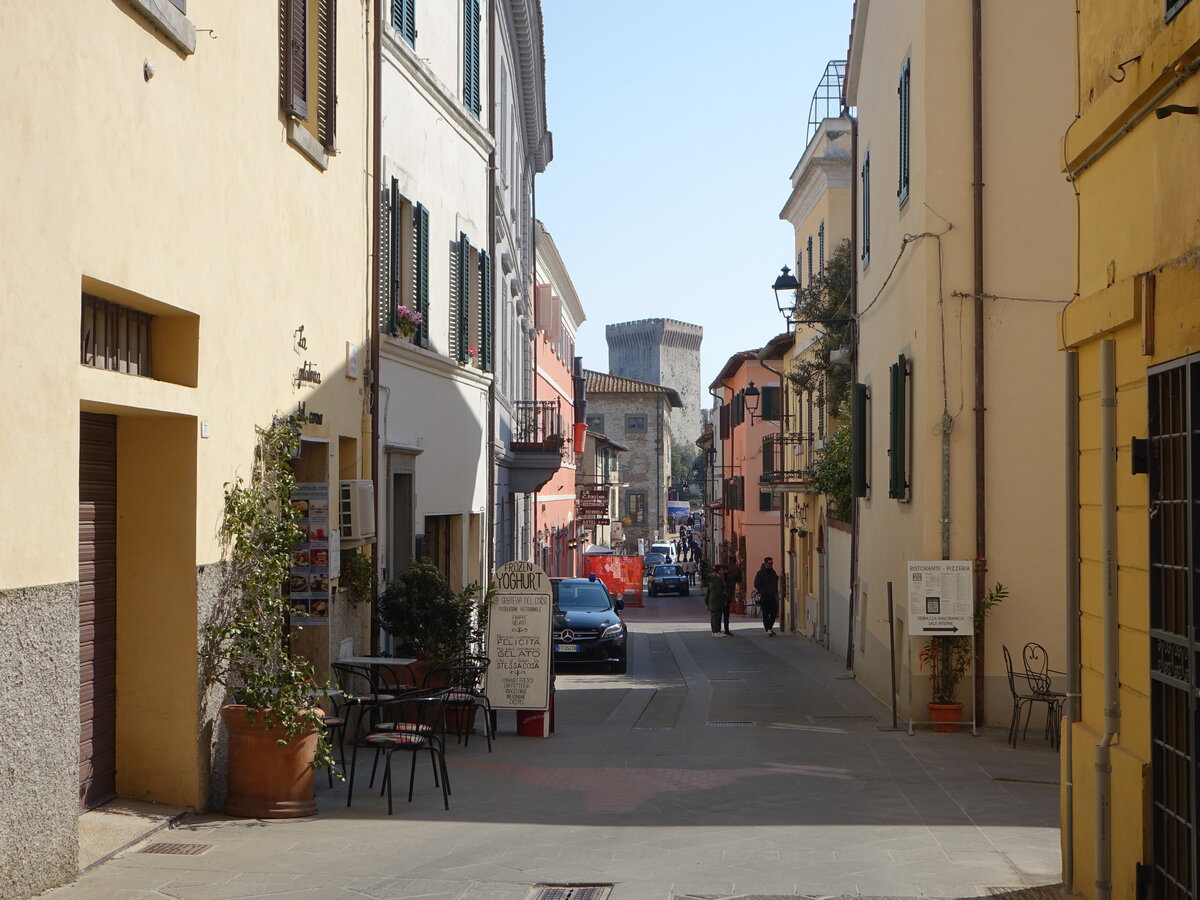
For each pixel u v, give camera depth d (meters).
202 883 7.09
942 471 14.96
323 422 12.19
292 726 9.05
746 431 51.12
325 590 12.01
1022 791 10.70
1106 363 6.76
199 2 8.91
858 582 22.31
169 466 8.81
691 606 57.50
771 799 10.24
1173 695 5.91
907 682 15.70
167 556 8.80
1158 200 6.04
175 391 8.43
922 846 8.38
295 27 11.12
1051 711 13.70
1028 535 14.86
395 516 16.11
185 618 8.78
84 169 7.13
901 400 16.41
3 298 6.23
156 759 8.84
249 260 10.02
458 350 18.64
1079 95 7.47
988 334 14.98
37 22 6.60
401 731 10.11
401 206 16.06
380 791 10.42
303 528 12.09
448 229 18.14
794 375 29.03
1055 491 14.86
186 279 8.64
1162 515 6.03
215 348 9.21
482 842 8.38
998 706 14.80
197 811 8.83
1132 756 6.39
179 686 8.80
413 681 13.13
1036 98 14.99
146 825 8.27
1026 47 15.02
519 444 27.53
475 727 15.21
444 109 17.72
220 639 9.12
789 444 38.91
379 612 13.86
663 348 162.00
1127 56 6.56
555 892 7.06
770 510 50.59
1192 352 5.55
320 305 12.09
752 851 8.16
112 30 7.51
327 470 12.30
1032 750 13.22
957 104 15.08
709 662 26.64
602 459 75.31
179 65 8.55
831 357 24.62
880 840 8.56
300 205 11.48
